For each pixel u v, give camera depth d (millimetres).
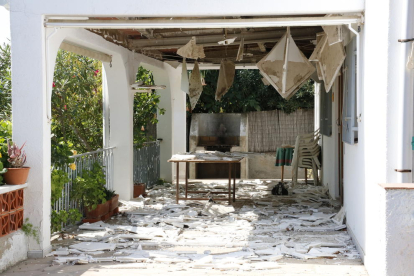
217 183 12070
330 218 7508
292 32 8031
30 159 5609
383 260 4039
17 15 5598
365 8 5414
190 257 5547
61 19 5793
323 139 11281
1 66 8883
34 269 5156
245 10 5613
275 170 14383
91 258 5504
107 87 9195
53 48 6016
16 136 5613
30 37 5602
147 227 7066
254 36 8109
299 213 8141
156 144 12125
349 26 5586
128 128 9211
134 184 9906
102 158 8711
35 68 5602
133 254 5688
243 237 6516
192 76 10016
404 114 4613
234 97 15094
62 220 6426
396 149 4660
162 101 12219
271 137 14922
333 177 9594
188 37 8477
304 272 5004
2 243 5062
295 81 7426
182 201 9320
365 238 5184
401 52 4621
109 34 7836
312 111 14844
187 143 15359
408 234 3971
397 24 4633
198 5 5652
